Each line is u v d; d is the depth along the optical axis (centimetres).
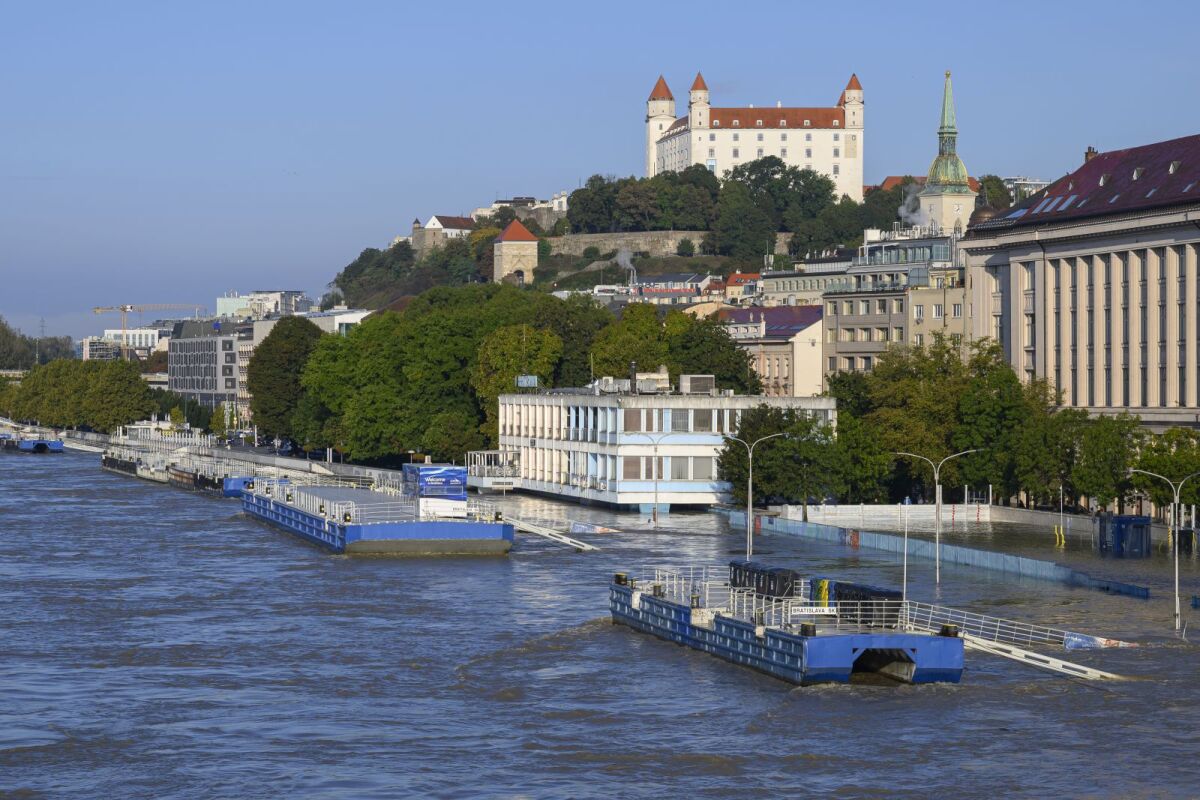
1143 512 18162
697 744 8662
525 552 16612
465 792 7894
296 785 8012
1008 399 19225
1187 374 18975
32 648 11206
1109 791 7900
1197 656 10725
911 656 9806
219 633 11731
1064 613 12344
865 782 8031
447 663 10644
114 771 8256
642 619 11725
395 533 16362
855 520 19225
